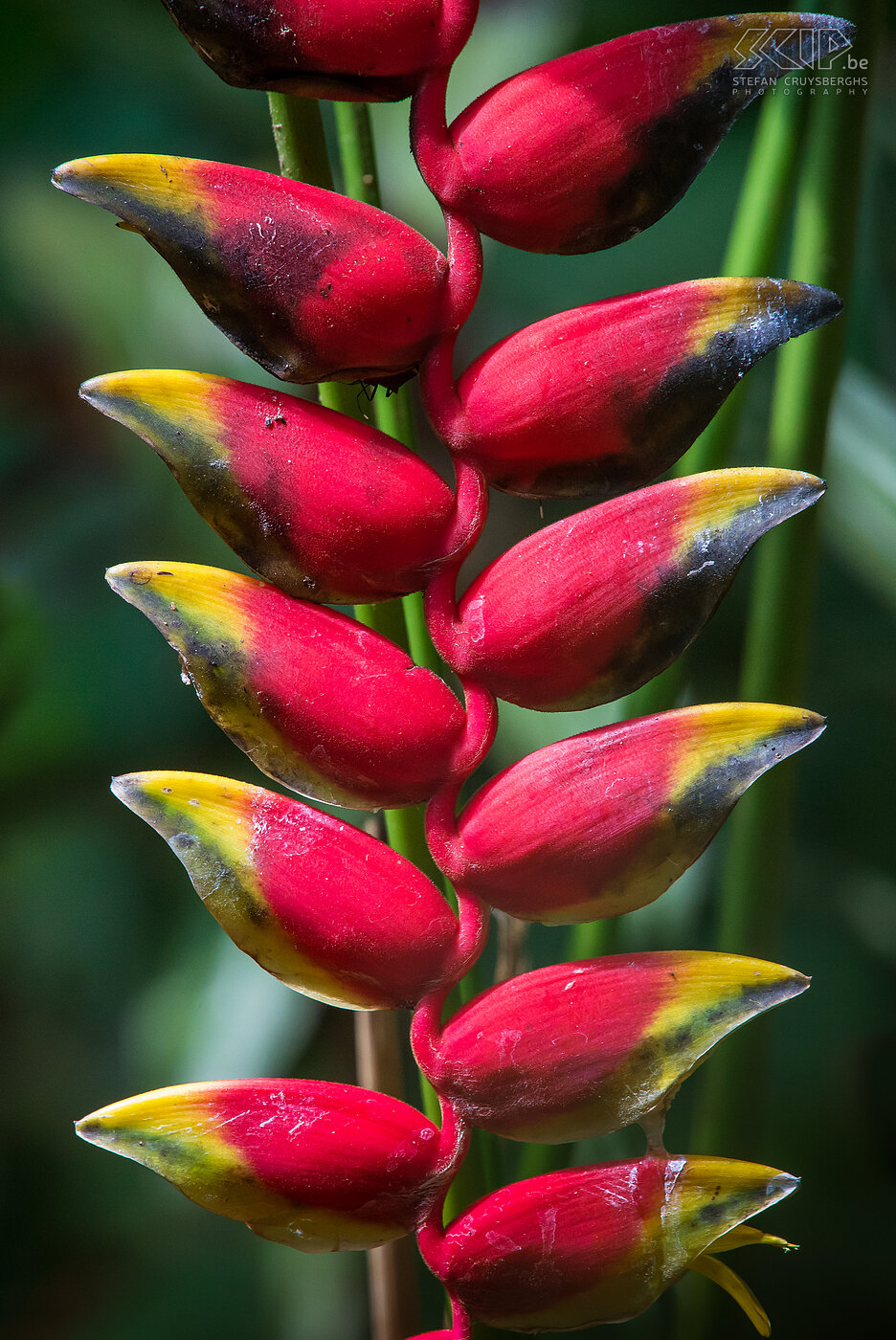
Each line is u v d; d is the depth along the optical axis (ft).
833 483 4.26
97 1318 7.91
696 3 6.72
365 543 3.16
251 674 3.17
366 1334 6.56
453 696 3.18
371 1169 3.17
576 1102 3.17
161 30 7.97
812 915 7.82
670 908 5.09
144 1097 3.16
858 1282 6.71
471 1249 3.19
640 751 3.17
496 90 3.17
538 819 3.17
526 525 7.52
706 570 3.15
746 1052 3.60
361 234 3.14
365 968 3.18
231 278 3.13
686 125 3.14
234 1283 7.81
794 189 3.55
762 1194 3.19
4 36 7.97
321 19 3.14
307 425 3.16
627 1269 3.20
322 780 3.19
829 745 8.09
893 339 5.52
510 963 3.68
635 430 3.16
